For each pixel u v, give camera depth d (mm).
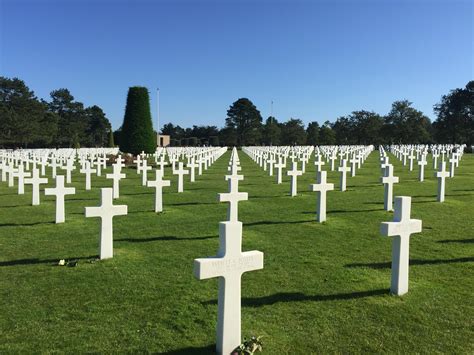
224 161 38656
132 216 11281
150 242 8508
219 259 4062
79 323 4914
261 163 29578
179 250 7930
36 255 7625
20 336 4605
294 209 12188
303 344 4434
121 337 4582
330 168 27859
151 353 4262
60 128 90938
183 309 5281
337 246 8109
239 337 4234
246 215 11359
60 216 10438
